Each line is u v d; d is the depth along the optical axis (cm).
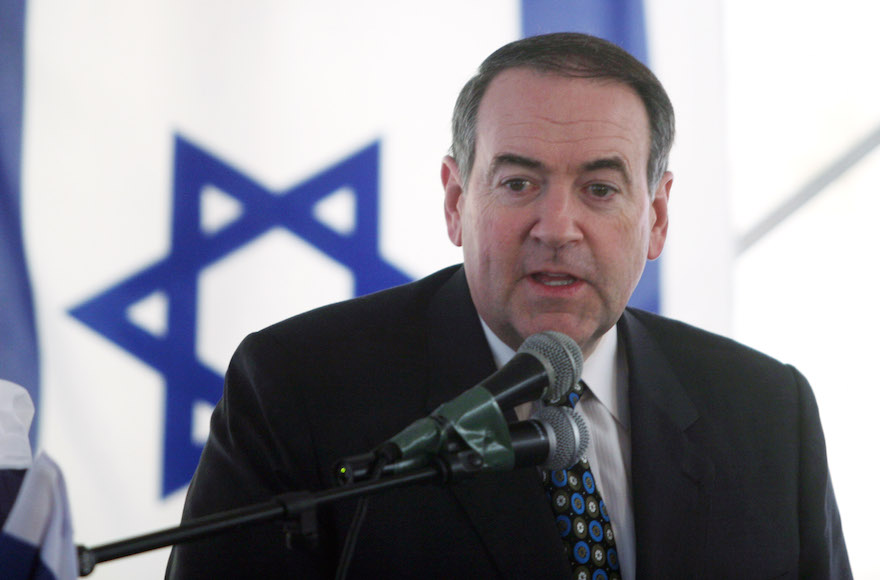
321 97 865
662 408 503
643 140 470
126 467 827
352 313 539
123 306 833
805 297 890
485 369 496
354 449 481
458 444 333
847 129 891
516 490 457
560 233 440
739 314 893
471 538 455
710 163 884
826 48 895
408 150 871
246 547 464
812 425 540
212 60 855
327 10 870
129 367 831
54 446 816
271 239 854
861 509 875
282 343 518
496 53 483
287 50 864
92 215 833
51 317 822
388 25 875
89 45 841
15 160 823
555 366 365
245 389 509
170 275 841
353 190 864
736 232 896
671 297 874
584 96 454
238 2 860
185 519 490
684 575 466
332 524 471
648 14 890
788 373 555
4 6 830
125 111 841
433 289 557
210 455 502
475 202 471
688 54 888
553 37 474
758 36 898
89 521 819
